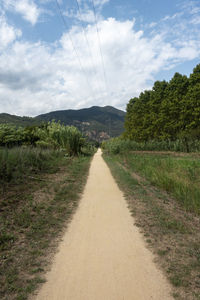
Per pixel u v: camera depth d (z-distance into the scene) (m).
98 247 3.62
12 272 2.89
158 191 7.61
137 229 4.34
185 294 2.39
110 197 7.07
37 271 2.93
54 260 3.22
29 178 8.73
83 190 8.23
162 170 9.73
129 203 6.25
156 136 32.38
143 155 21.17
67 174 11.43
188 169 9.19
